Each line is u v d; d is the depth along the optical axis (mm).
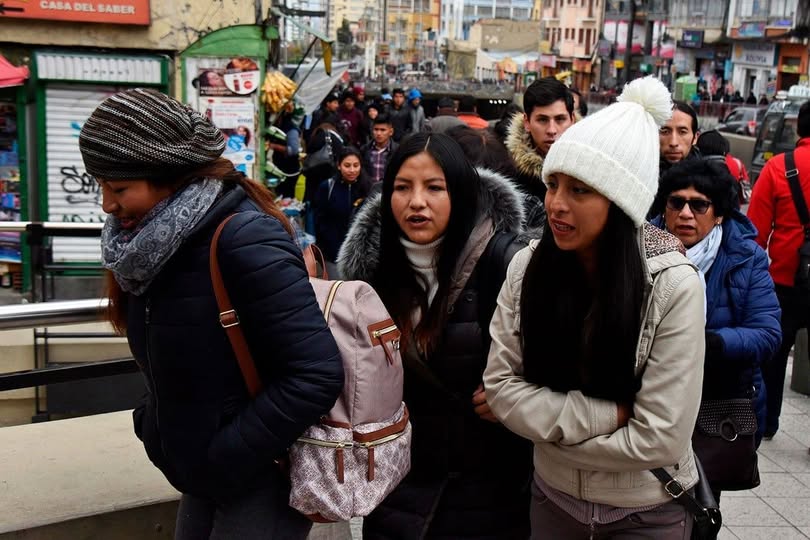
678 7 64375
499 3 136625
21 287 9555
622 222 2232
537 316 2355
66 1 9266
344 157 8453
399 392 2379
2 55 9375
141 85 9594
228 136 10047
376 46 121188
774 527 4355
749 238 3484
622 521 2383
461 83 46438
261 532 2287
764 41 53562
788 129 18609
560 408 2324
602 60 79062
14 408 5598
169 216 2053
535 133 4145
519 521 2793
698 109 44156
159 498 3195
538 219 3402
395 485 2379
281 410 2113
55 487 3252
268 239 2113
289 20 12727
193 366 2137
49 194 9664
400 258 2709
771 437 5395
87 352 5898
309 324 2123
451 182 2602
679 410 2205
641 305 2230
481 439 2721
